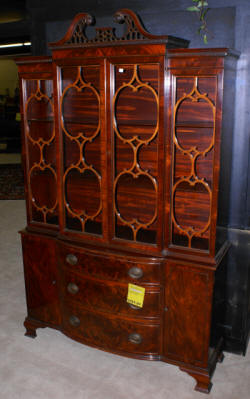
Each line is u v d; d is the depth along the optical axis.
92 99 2.32
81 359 2.42
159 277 2.13
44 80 2.39
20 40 6.86
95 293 2.29
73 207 2.64
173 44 1.93
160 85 1.89
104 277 2.23
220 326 2.38
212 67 1.78
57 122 2.19
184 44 2.07
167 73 1.87
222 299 2.35
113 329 2.30
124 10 1.88
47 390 2.16
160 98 1.90
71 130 2.46
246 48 2.13
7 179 7.36
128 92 2.23
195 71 1.81
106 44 1.94
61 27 2.62
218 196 1.96
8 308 2.99
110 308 2.27
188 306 2.11
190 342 2.16
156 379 2.25
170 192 2.01
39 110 2.43
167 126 1.93
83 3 2.51
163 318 2.20
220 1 2.13
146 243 2.14
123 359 2.43
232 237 2.39
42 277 2.52
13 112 10.48
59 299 2.49
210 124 1.87
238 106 2.20
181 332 2.17
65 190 2.30
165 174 2.00
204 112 2.11
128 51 1.91
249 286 2.44
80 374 2.29
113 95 2.00
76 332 2.44
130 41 1.88
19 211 5.50
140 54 1.89
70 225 2.43
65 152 2.36
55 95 2.15
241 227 2.35
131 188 2.41
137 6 2.35
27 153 2.39
